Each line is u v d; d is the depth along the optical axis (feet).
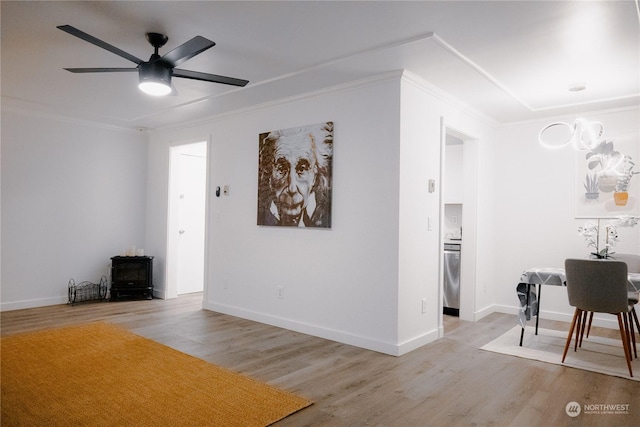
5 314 15.64
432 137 13.05
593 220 15.29
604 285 10.44
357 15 8.61
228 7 8.39
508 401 8.65
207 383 9.22
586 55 10.34
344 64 11.18
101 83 13.24
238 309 15.81
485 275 16.88
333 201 13.01
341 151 12.87
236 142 16.26
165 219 19.47
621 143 14.78
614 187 14.89
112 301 18.39
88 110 16.56
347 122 12.76
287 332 13.67
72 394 8.54
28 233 16.83
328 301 13.01
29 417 7.52
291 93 13.85
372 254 12.06
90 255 18.62
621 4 7.92
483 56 10.51
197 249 21.42
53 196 17.49
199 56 10.89
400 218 11.62
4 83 13.37
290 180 14.07
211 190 17.26
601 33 9.14
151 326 14.21
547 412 8.18
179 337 12.90
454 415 7.99
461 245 16.30
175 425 7.33
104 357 10.84
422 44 9.78
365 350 11.91
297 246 13.94
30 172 16.85
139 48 10.46
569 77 11.91
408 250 11.96
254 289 15.30
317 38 9.76
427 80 12.29
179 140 18.86
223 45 10.18
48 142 17.31
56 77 12.73
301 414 7.92
